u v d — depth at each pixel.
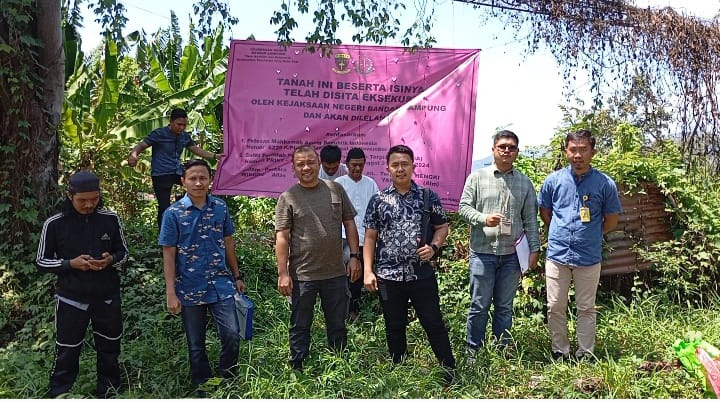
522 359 4.62
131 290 5.33
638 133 6.43
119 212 8.73
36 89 5.60
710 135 7.00
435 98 6.60
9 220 5.48
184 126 6.68
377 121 6.66
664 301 5.67
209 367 4.02
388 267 4.14
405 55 6.63
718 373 3.94
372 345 4.80
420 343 4.89
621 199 5.77
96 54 9.42
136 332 4.95
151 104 8.74
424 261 4.12
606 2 7.11
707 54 7.10
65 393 3.83
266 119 6.68
